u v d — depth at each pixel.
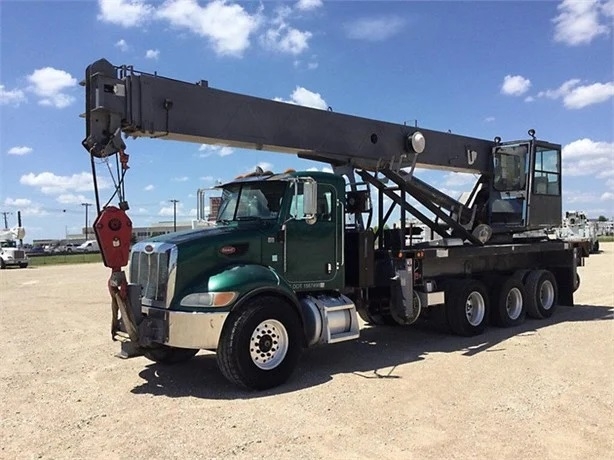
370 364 7.48
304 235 7.24
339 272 7.60
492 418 5.17
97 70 6.01
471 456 4.32
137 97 6.20
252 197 7.46
